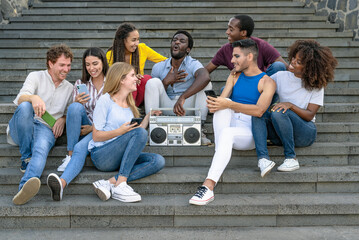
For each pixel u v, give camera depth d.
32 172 2.26
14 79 3.69
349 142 2.90
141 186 2.44
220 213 2.21
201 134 2.81
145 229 2.20
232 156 2.69
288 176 2.44
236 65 2.56
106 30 5.14
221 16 5.32
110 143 2.34
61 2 6.06
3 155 2.64
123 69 2.38
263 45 3.17
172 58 3.10
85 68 2.73
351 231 2.16
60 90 2.71
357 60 4.31
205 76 2.87
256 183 2.47
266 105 2.43
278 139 2.63
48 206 2.18
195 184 2.45
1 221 2.20
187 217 2.23
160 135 2.67
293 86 2.62
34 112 2.50
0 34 4.76
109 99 2.42
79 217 2.21
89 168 2.58
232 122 2.57
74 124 2.47
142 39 4.74
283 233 2.13
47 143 2.44
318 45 2.50
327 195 2.41
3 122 3.02
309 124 2.58
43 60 4.30
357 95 3.45
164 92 2.97
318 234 2.12
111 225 2.22
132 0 6.11
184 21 5.32
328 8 5.33
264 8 5.88
